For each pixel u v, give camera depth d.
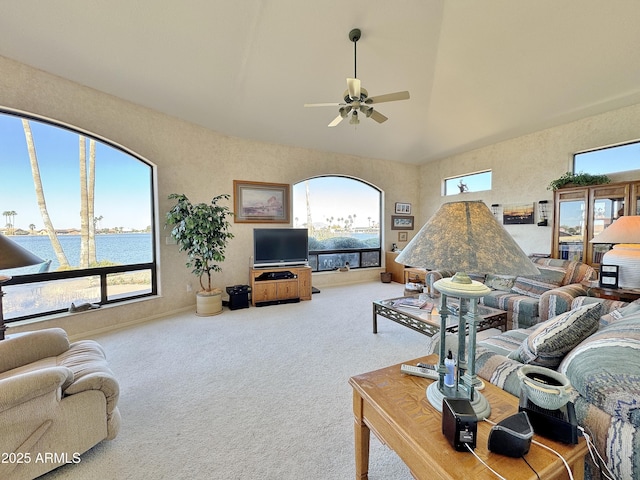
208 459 1.49
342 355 2.71
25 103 2.78
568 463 0.83
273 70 3.52
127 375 2.34
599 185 3.52
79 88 3.12
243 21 2.87
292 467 1.44
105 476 1.38
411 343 2.99
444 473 0.79
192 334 3.24
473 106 4.25
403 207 6.80
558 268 3.38
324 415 1.84
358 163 6.16
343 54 3.33
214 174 4.48
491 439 0.84
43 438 1.33
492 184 5.35
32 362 1.71
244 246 4.87
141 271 3.81
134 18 2.62
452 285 1.04
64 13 2.46
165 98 3.59
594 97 3.54
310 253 5.79
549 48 3.07
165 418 1.81
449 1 2.84
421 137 5.44
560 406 0.88
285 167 5.29
